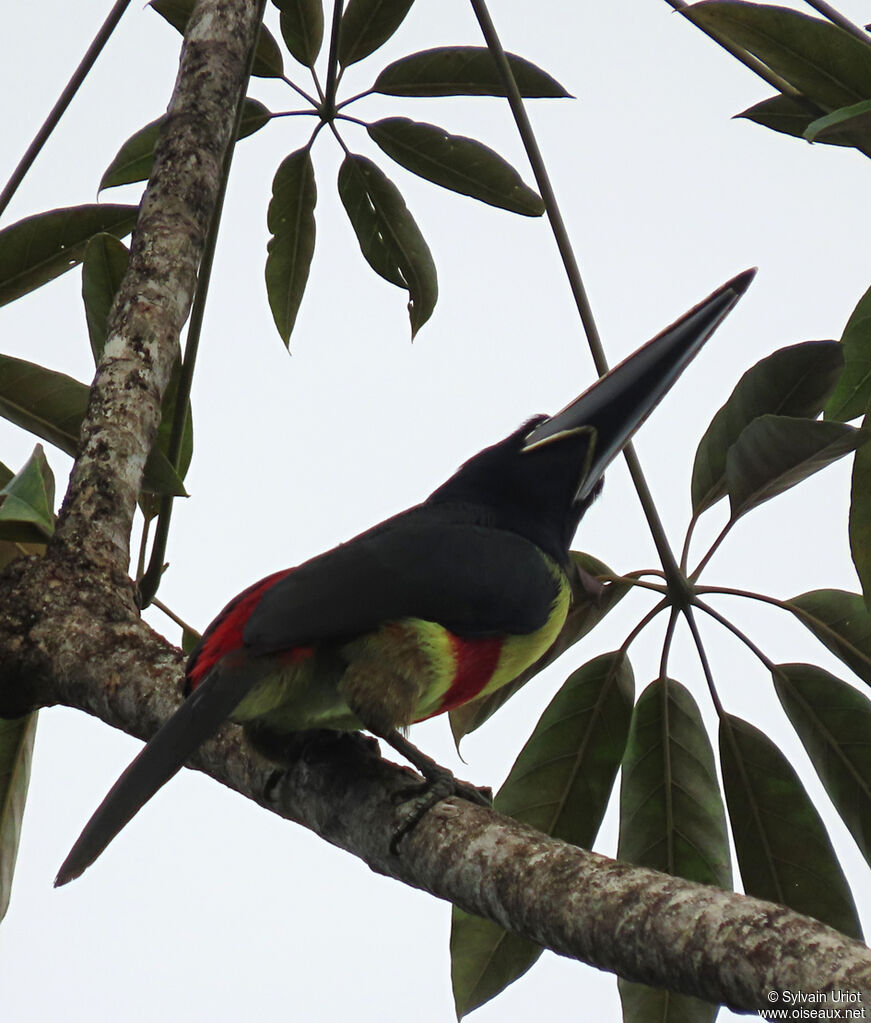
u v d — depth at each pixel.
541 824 9.48
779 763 9.32
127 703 8.12
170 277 9.62
